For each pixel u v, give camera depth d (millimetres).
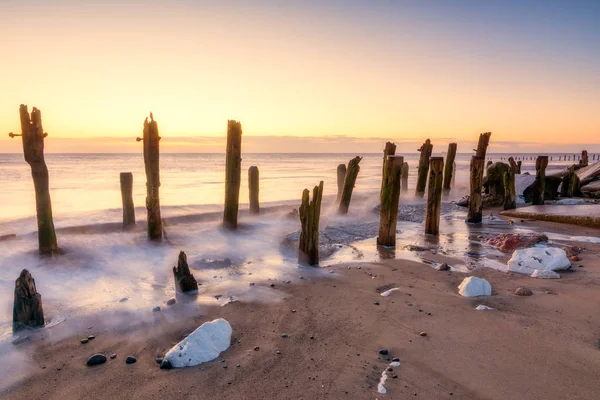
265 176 37438
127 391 3732
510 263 7516
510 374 3822
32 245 9766
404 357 4223
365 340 4656
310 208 8008
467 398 3475
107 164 60375
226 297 6332
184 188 26281
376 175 40000
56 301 6348
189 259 8945
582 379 3709
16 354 4523
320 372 3980
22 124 8320
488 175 16891
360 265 8062
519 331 4746
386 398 3508
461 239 10484
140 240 10539
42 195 8656
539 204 15367
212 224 12938
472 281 6172
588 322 4961
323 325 5129
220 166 57344
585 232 10867
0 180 29641
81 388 3809
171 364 4168
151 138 10008
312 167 56406
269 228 12617
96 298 6496
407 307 5660
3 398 3676
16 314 5176
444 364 4051
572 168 17891
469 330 4820
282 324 5199
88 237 10688
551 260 7258
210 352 4289
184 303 6078
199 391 3697
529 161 88500
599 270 7188
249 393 3646
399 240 10445
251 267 8266
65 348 4668
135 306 6035
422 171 19156
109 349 4641
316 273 7578
